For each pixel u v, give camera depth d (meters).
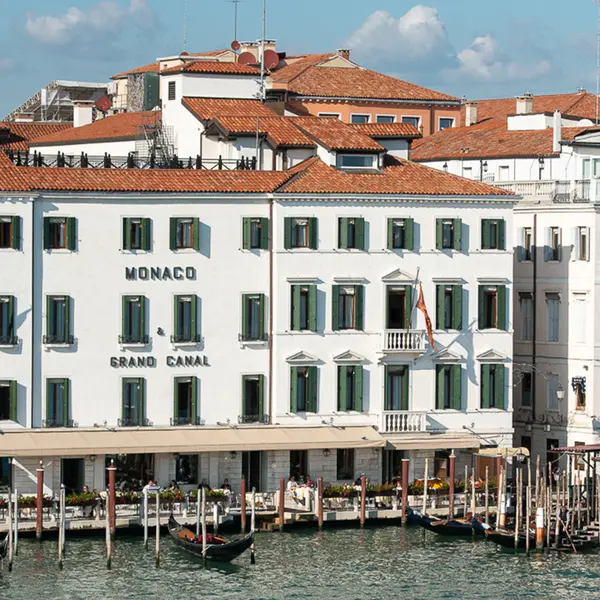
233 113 94.44
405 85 124.94
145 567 74.19
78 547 76.94
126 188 83.00
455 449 88.69
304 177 86.44
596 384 93.19
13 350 81.56
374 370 86.69
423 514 81.62
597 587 73.56
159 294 83.69
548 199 95.88
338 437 84.69
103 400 83.00
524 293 96.12
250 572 74.00
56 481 81.50
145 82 106.56
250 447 82.56
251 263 84.94
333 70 123.69
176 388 84.00
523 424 95.69
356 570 74.88
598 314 93.19
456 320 88.06
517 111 118.50
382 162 89.25
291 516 81.50
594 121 118.25
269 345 85.31
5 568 73.50
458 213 87.94
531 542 79.62
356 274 86.19
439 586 73.00
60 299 82.25
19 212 81.31
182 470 84.06
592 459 84.88
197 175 85.38
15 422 81.62
